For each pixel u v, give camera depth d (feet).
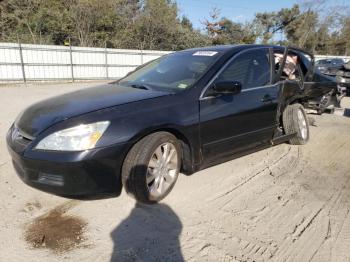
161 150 10.58
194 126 11.14
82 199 9.71
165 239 8.84
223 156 12.79
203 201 11.05
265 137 14.58
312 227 9.74
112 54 69.77
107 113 9.64
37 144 9.21
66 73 64.49
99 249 8.34
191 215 10.12
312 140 19.36
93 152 9.03
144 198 10.16
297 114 16.83
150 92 11.48
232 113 12.42
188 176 13.09
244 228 9.53
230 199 11.29
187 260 8.05
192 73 12.48
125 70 72.74
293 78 16.81
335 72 42.73
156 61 15.47
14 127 10.71
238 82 11.73
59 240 8.66
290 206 11.00
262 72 14.29
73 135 9.05
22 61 58.54
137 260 7.98
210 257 8.18
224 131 12.30
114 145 9.33
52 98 12.04
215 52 13.53
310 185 12.80
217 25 122.31
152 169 10.43
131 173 9.81
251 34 136.98
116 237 8.86
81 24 89.30
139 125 9.78
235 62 13.15
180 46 105.91
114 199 10.88
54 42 86.17
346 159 16.12
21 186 11.65
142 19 100.53
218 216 10.13
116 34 96.32
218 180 12.85
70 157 8.87
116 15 97.50
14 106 30.58
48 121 9.60
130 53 72.33
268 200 11.35
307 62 18.28
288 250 8.61
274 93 14.57
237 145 13.15
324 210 10.80
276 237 9.16
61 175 8.97
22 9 83.92
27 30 83.82
